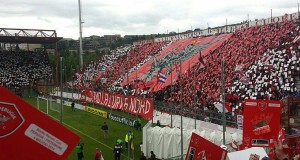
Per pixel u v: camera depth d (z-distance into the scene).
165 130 27.39
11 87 79.31
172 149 26.77
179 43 82.56
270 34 51.59
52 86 79.38
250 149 10.26
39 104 64.44
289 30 48.25
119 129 41.47
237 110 33.59
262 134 14.85
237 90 38.78
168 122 37.44
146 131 28.50
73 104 57.47
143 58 83.94
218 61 53.38
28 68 87.06
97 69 89.62
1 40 77.94
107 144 34.12
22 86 79.75
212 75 48.41
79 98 65.88
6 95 4.85
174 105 41.44
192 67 58.41
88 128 42.22
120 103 48.28
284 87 34.78
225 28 74.25
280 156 9.33
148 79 64.94
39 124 5.04
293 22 50.22
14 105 4.89
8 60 88.00
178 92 48.84
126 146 31.44
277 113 14.77
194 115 34.12
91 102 60.62
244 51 51.50
